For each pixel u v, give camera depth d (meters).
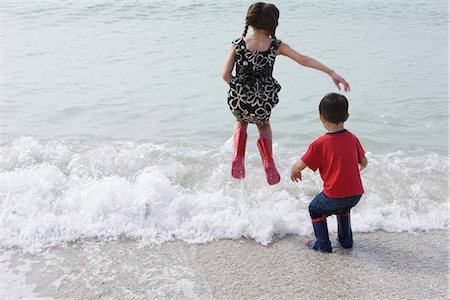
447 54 11.20
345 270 3.42
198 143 6.05
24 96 7.88
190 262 3.48
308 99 7.98
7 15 14.68
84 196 4.23
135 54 10.83
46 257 3.52
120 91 8.26
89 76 9.12
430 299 3.11
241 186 4.76
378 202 4.45
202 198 4.34
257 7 3.62
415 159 5.57
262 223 3.95
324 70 3.54
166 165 5.21
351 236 3.73
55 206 4.18
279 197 4.49
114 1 16.97
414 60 10.64
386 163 5.39
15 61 10.08
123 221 3.96
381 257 3.61
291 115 7.23
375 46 11.98
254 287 3.20
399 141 6.22
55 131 6.39
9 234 3.76
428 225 4.09
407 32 13.67
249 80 3.66
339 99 3.52
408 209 4.38
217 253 3.61
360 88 8.59
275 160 5.46
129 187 4.34
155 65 9.95
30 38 12.15
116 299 3.04
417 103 7.78
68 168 5.10
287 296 3.11
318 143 3.57
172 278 3.28
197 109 7.45
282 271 3.39
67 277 3.28
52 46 11.42
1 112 7.09
